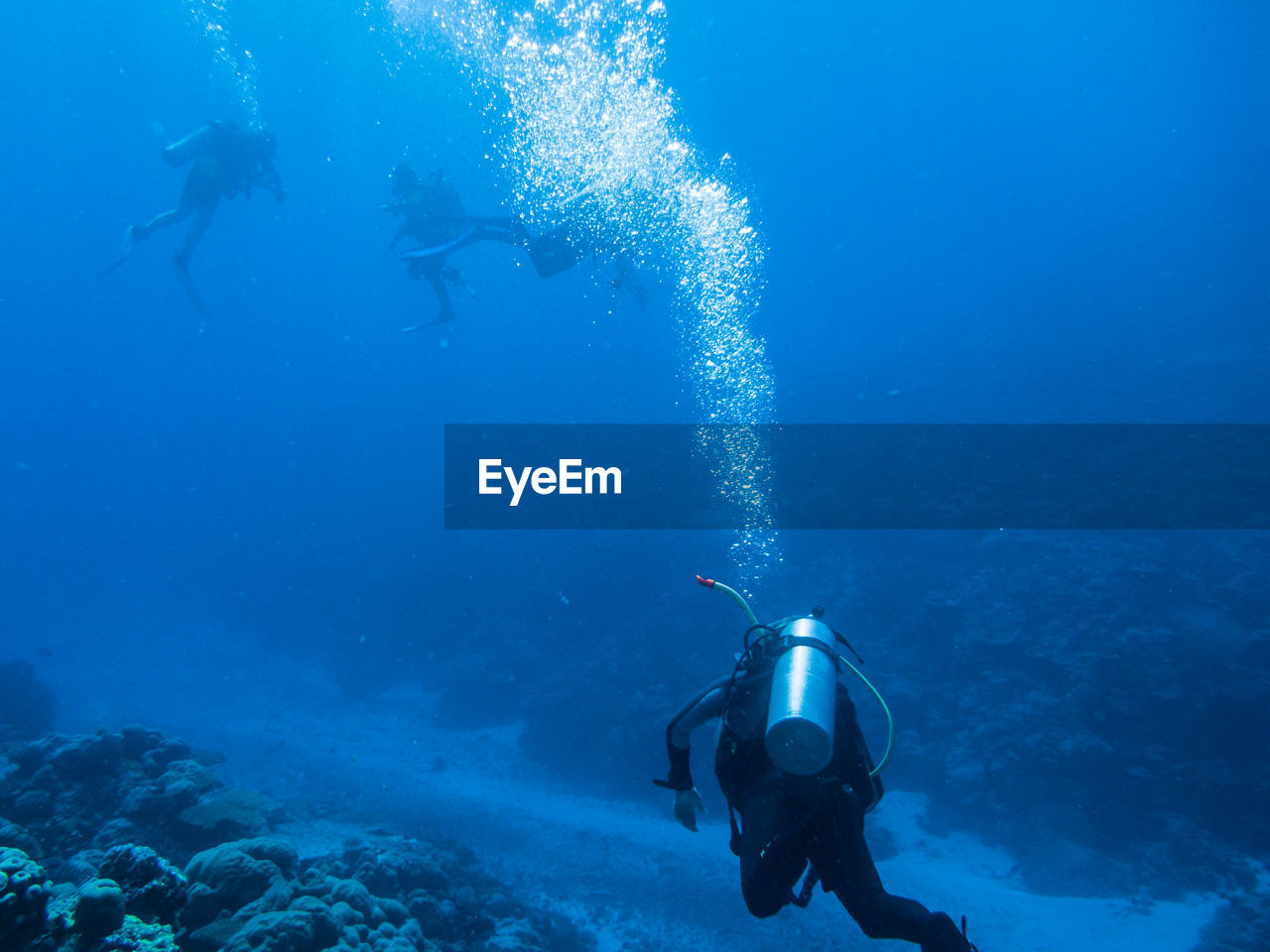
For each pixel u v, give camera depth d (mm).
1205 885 8922
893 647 13945
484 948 7074
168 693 22672
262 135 11086
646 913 9289
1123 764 10328
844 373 34062
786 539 18344
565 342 68875
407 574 26109
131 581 42906
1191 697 10547
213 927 3926
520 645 19484
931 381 27922
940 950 1521
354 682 20938
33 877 2803
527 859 10859
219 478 67625
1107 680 11219
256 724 18828
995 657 12602
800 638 2188
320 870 6652
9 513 72625
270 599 31484
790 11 58000
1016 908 9125
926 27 60625
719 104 66688
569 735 14703
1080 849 9750
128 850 3844
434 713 18438
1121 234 46094
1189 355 22625
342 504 44062
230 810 6477
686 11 56500
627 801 13016
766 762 2021
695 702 2297
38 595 44438
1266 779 9562
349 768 15219
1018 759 10789
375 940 4641
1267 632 10773
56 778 6484
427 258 9641
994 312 38062
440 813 12664
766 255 74438
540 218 8742
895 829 11125
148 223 10820
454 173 66938
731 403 32062
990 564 14609
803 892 1981
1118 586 12609
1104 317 29891
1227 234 38094
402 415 62875
